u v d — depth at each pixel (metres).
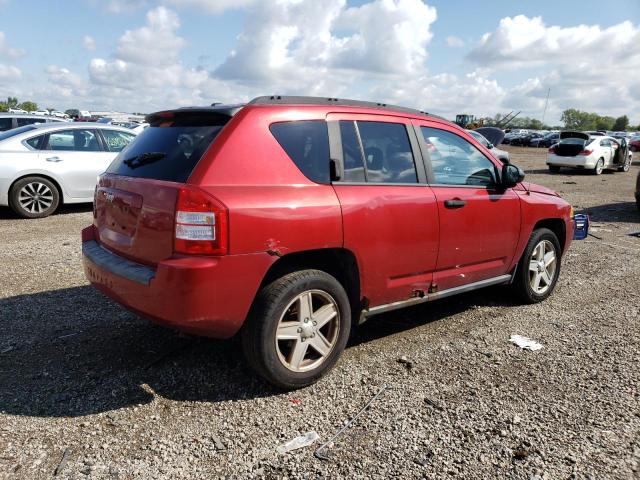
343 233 3.45
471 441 2.93
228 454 2.77
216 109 3.31
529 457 2.80
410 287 4.00
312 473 2.64
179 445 2.83
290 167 3.32
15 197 8.93
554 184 16.97
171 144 3.42
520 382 3.61
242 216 3.01
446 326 4.62
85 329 4.29
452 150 4.38
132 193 3.33
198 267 2.92
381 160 3.84
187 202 2.95
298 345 3.38
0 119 14.95
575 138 21.12
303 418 3.12
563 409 3.27
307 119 3.50
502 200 4.61
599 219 10.53
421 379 3.62
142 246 3.24
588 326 4.68
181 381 3.50
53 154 9.24
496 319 4.82
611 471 2.70
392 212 3.72
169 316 3.01
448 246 4.17
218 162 3.09
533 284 5.20
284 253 3.19
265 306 3.19
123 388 3.39
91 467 2.63
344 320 3.57
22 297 5.01
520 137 56.28
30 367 3.63
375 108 3.97
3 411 3.08
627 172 22.81
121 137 10.17
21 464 2.64
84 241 4.00
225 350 3.96
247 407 3.22
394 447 2.86
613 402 3.36
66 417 3.05
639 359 4.00
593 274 6.41
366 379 3.61
